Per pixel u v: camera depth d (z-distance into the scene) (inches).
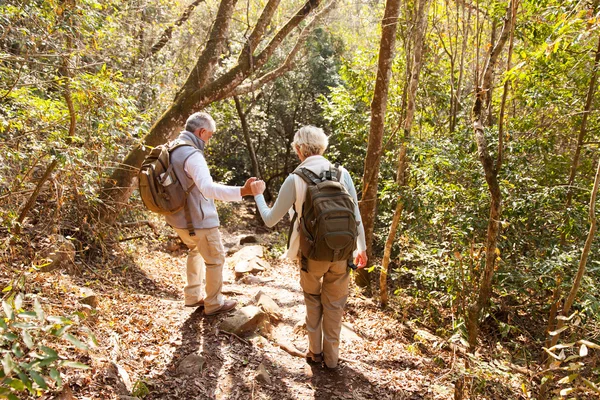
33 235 162.1
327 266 114.0
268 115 716.7
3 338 63.2
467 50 322.7
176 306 155.3
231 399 107.3
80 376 96.4
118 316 135.6
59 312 117.1
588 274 164.4
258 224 558.9
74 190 155.9
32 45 144.2
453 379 111.9
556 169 221.5
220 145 676.1
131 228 233.0
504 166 186.9
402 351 154.8
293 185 111.3
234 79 251.8
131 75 253.9
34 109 141.4
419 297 208.1
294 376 122.2
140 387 101.3
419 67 199.6
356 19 469.4
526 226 188.1
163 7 317.7
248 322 140.8
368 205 221.0
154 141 225.5
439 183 195.0
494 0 199.9
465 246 179.0
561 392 86.7
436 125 316.8
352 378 125.3
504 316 205.0
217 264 141.7
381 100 210.1
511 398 120.6
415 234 210.7
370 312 198.2
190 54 382.9
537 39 191.2
